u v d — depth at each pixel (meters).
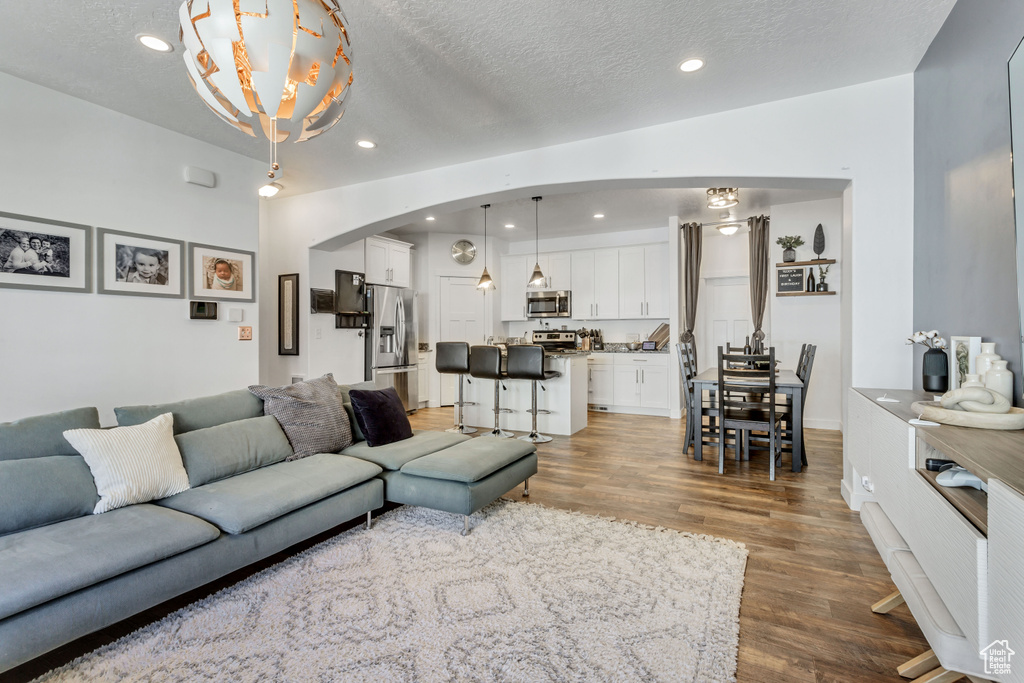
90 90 3.08
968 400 1.70
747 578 2.22
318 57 1.48
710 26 2.43
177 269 3.74
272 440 2.76
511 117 3.43
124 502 2.07
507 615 1.91
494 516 2.95
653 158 3.56
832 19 2.38
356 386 3.59
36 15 2.33
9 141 2.88
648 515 2.97
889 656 1.68
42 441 2.09
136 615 1.98
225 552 2.02
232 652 1.70
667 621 1.87
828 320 5.42
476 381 5.82
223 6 1.33
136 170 3.50
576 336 7.45
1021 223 1.72
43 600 1.49
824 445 4.73
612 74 2.88
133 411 2.46
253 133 1.72
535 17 2.35
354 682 1.54
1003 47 1.93
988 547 1.02
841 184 3.21
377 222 4.79
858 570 2.29
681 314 6.66
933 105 2.63
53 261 3.06
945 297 2.52
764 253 6.21
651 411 6.75
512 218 6.54
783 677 1.58
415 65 2.77
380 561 2.37
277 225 5.41
